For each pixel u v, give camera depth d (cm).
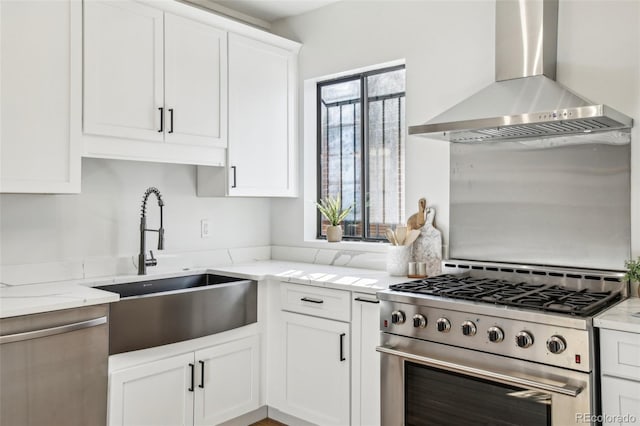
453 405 198
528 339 175
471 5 266
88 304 202
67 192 224
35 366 186
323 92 355
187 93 275
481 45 262
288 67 340
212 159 291
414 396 211
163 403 235
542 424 175
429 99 282
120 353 217
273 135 328
